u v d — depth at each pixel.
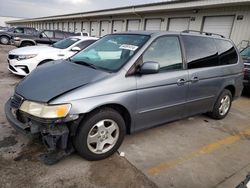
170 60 3.42
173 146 3.42
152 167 2.83
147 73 2.99
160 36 3.35
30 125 2.50
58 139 2.47
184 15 15.02
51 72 3.08
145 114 3.15
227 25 12.55
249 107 5.99
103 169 2.70
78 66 3.15
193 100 3.83
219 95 4.45
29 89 2.73
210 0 12.10
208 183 2.63
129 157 3.01
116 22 22.70
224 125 4.46
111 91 2.72
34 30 17.12
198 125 4.33
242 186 1.76
